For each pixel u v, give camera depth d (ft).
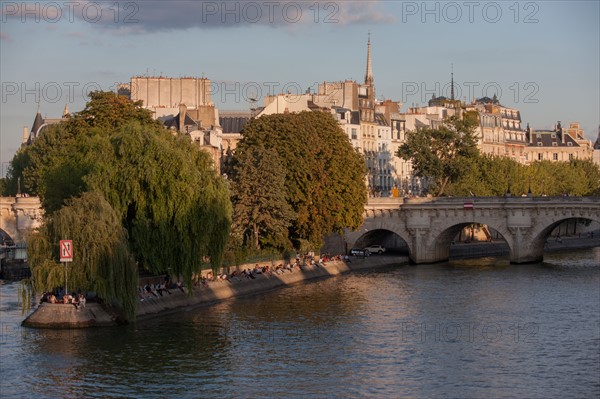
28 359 366.22
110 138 461.78
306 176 632.38
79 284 411.95
